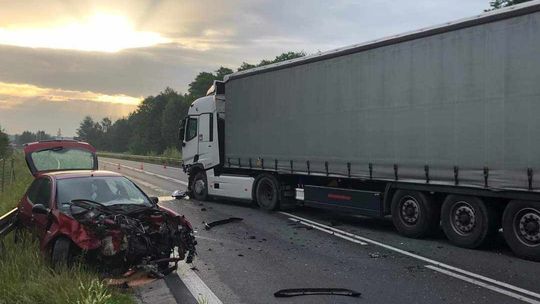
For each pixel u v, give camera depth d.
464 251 8.45
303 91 12.18
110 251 6.20
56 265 6.21
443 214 9.02
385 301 5.84
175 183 22.89
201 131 16.44
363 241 9.41
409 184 9.55
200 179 16.52
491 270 7.17
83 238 6.21
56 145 11.39
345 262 7.78
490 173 8.02
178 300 5.94
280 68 12.98
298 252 8.52
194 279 6.84
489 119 8.02
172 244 6.90
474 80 8.24
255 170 14.28
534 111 7.42
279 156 13.09
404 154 9.52
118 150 143.12
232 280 6.80
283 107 12.90
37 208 6.83
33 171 10.84
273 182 13.53
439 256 8.09
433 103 8.94
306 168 12.13
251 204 15.04
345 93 10.90
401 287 6.39
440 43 8.81
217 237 9.94
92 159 11.65
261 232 10.47
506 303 5.71
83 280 5.63
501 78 7.85
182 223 7.05
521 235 7.86
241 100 14.68
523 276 6.84
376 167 10.14
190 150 16.97
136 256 6.41
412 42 9.33
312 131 11.91
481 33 8.14
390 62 9.80
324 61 11.49
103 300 5.21
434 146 8.93
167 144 87.75
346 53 10.84
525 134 7.54
